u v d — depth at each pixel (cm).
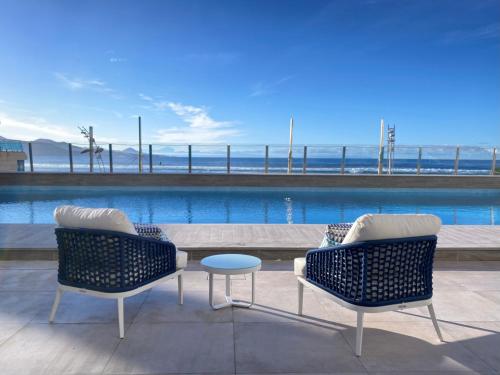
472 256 390
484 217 791
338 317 245
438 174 1121
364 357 193
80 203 909
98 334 215
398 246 191
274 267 367
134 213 819
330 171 1135
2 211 816
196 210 853
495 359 192
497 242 414
